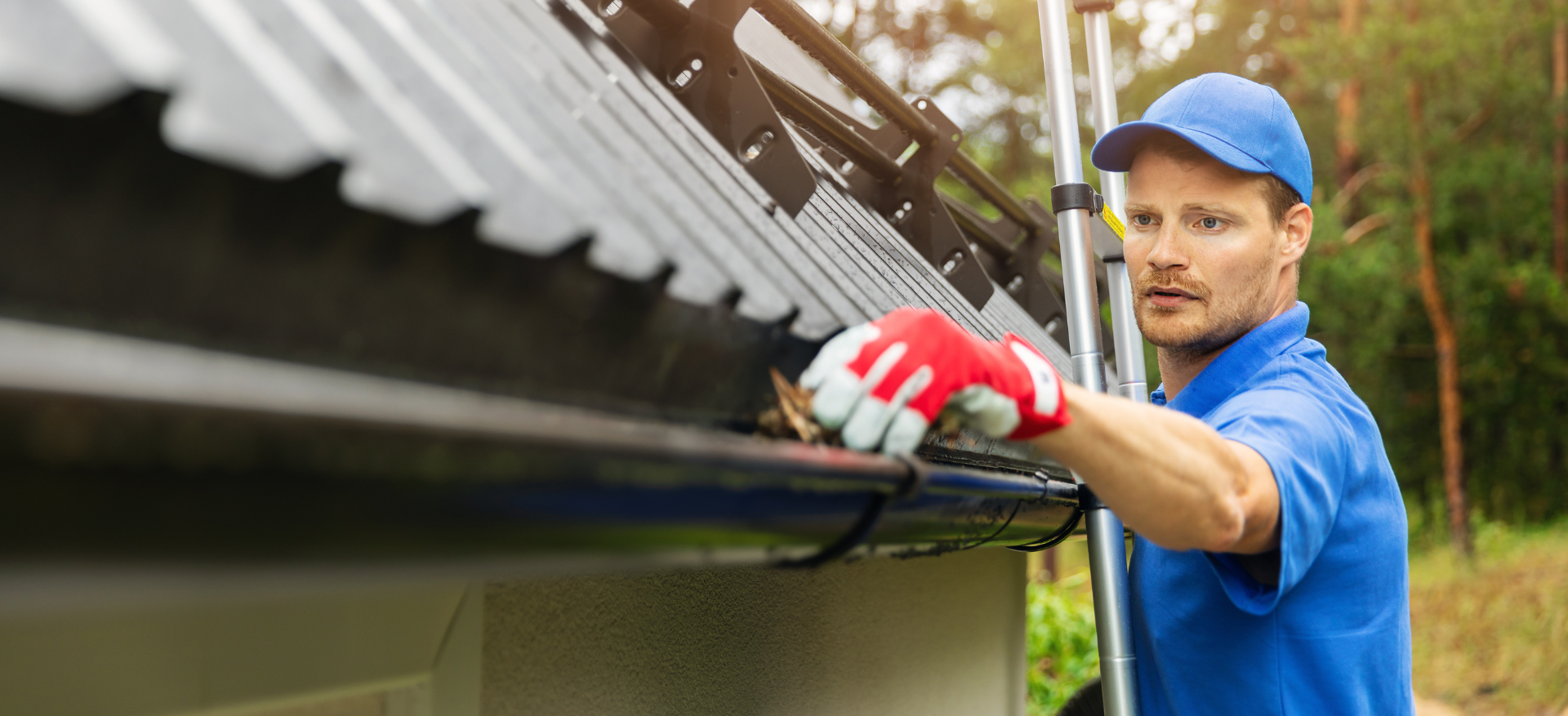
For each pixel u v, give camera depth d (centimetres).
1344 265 1380
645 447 68
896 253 238
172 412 46
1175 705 165
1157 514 109
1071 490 180
